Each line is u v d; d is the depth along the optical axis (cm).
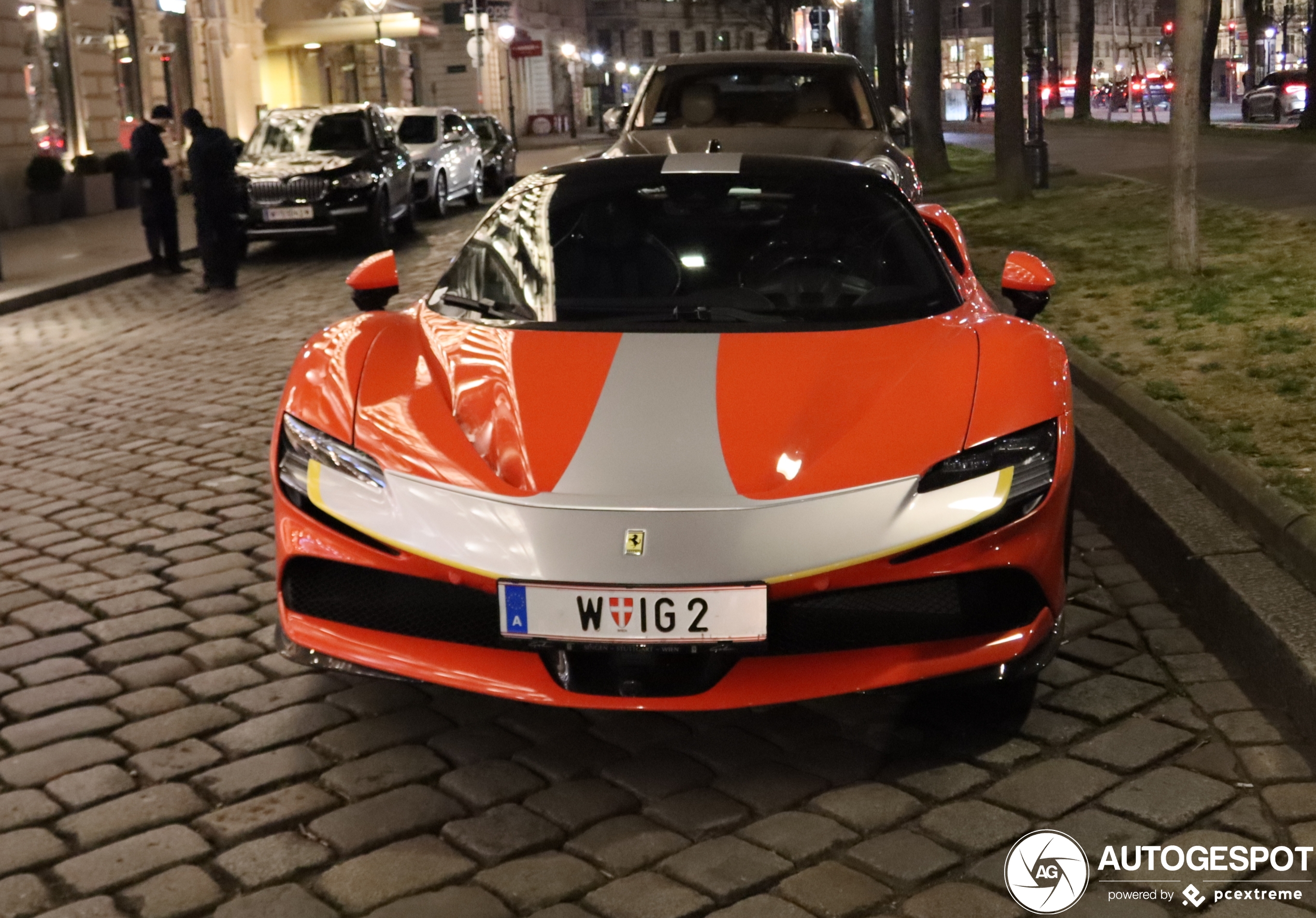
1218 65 8269
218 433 678
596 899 265
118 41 2433
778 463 308
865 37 2561
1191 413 532
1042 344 359
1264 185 1418
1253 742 319
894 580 298
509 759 327
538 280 400
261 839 292
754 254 402
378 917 261
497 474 312
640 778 315
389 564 309
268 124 1611
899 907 260
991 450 314
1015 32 1482
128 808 307
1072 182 1642
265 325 1042
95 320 1112
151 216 1397
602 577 291
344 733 342
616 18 7150
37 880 278
